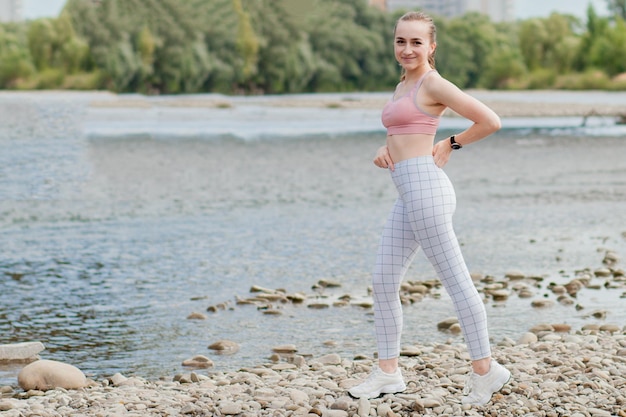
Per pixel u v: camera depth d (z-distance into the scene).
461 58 114.25
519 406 5.26
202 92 105.75
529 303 9.30
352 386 6.02
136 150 30.36
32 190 19.95
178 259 12.02
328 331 8.35
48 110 56.81
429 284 10.22
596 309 8.96
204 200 18.16
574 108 51.62
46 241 13.56
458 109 5.00
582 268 11.05
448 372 6.33
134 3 104.12
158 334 8.33
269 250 12.60
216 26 106.25
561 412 5.16
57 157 27.72
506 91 99.00
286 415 5.30
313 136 36.84
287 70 107.06
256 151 30.02
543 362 6.61
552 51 104.81
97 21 104.50
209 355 7.59
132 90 103.50
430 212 5.09
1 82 106.50
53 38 106.44
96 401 5.86
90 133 38.53
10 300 9.77
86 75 105.50
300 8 108.06
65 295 10.01
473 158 26.77
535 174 22.44
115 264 11.74
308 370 6.89
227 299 9.74
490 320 8.59
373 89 114.00
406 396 5.45
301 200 18.03
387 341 5.46
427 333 8.16
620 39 99.94
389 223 5.34
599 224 14.55
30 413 5.53
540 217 15.38
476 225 14.59
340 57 111.94
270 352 7.66
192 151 30.08
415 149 5.14
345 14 112.81
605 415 5.09
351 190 19.64
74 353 7.71
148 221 15.44
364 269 11.23
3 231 14.49
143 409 5.63
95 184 21.06
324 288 10.19
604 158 26.45
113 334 8.34
